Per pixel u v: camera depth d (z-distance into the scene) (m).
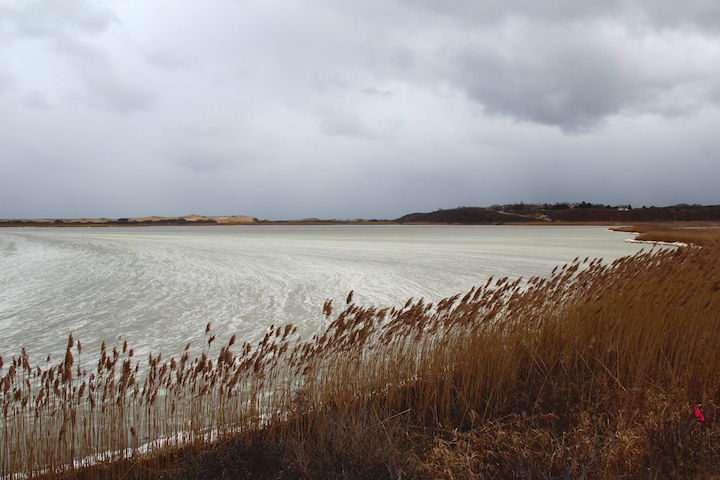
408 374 5.08
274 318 11.62
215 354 8.27
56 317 11.91
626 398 3.75
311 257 30.55
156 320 11.48
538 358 5.33
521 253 32.50
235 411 4.33
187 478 3.31
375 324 7.90
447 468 3.04
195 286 17.27
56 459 3.67
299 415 4.22
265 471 3.37
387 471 3.05
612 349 4.60
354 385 4.73
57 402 5.52
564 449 2.79
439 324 5.65
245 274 20.91
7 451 3.79
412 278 19.05
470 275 19.81
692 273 7.02
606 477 2.87
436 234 86.44
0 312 12.65
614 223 199.50
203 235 84.19
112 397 3.91
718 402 3.85
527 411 4.13
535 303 6.00
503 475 2.98
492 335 5.32
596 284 6.77
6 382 3.76
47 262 27.56
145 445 4.24
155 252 35.84
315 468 3.26
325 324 10.81
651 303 5.56
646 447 3.03
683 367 4.75
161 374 4.20
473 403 4.41
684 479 2.82
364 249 39.50
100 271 22.45
